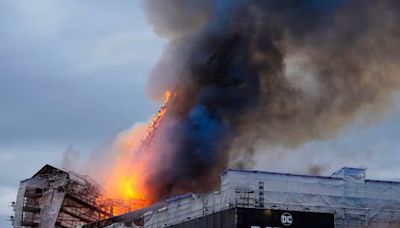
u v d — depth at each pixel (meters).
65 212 141.75
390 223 89.88
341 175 91.00
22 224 142.88
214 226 85.56
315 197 88.25
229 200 86.00
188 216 95.94
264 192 86.94
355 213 89.00
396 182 91.75
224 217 83.69
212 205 90.69
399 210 90.69
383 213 90.06
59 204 140.25
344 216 88.38
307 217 83.31
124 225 119.12
